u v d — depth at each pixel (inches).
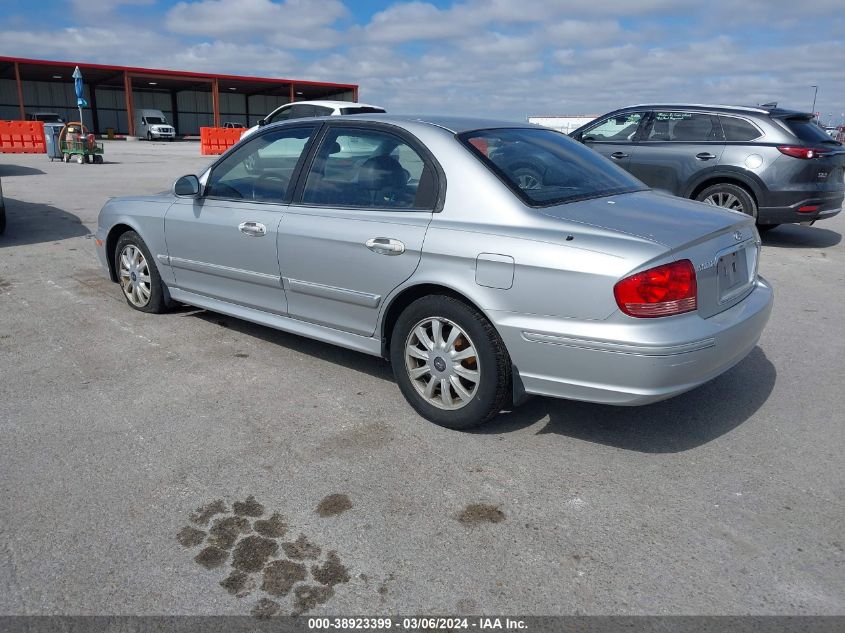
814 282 264.4
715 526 107.7
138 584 94.1
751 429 140.6
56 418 142.9
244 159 175.6
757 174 312.0
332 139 157.8
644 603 91.0
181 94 2297.0
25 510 110.4
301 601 91.3
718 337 119.2
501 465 125.5
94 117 2170.3
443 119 151.6
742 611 89.6
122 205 211.5
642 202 140.8
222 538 104.0
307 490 117.1
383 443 133.5
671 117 341.1
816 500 115.2
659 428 140.7
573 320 117.7
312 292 156.9
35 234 346.0
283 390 158.7
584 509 111.9
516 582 94.8
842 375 170.2
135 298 216.1
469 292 127.4
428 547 102.2
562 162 149.4
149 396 154.5
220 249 177.6
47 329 200.1
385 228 139.8
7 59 1657.2
